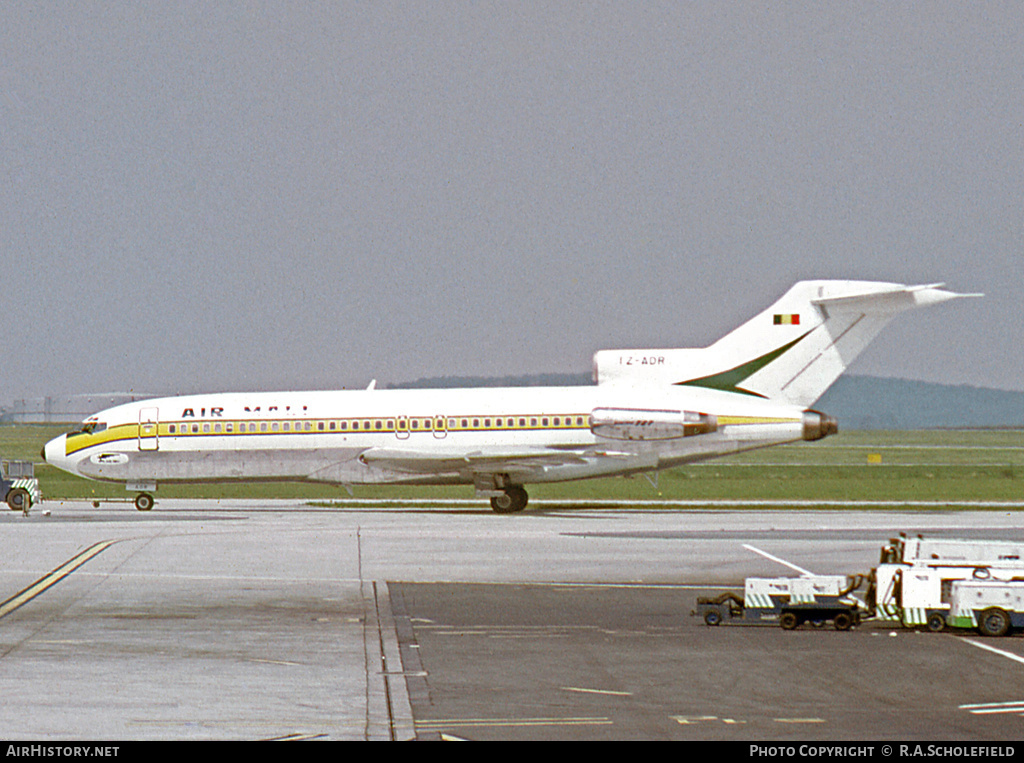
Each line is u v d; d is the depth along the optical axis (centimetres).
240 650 7969
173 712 6022
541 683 6912
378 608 10156
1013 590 8800
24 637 8412
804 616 9169
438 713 6088
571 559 14138
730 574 12788
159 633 8662
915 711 6206
